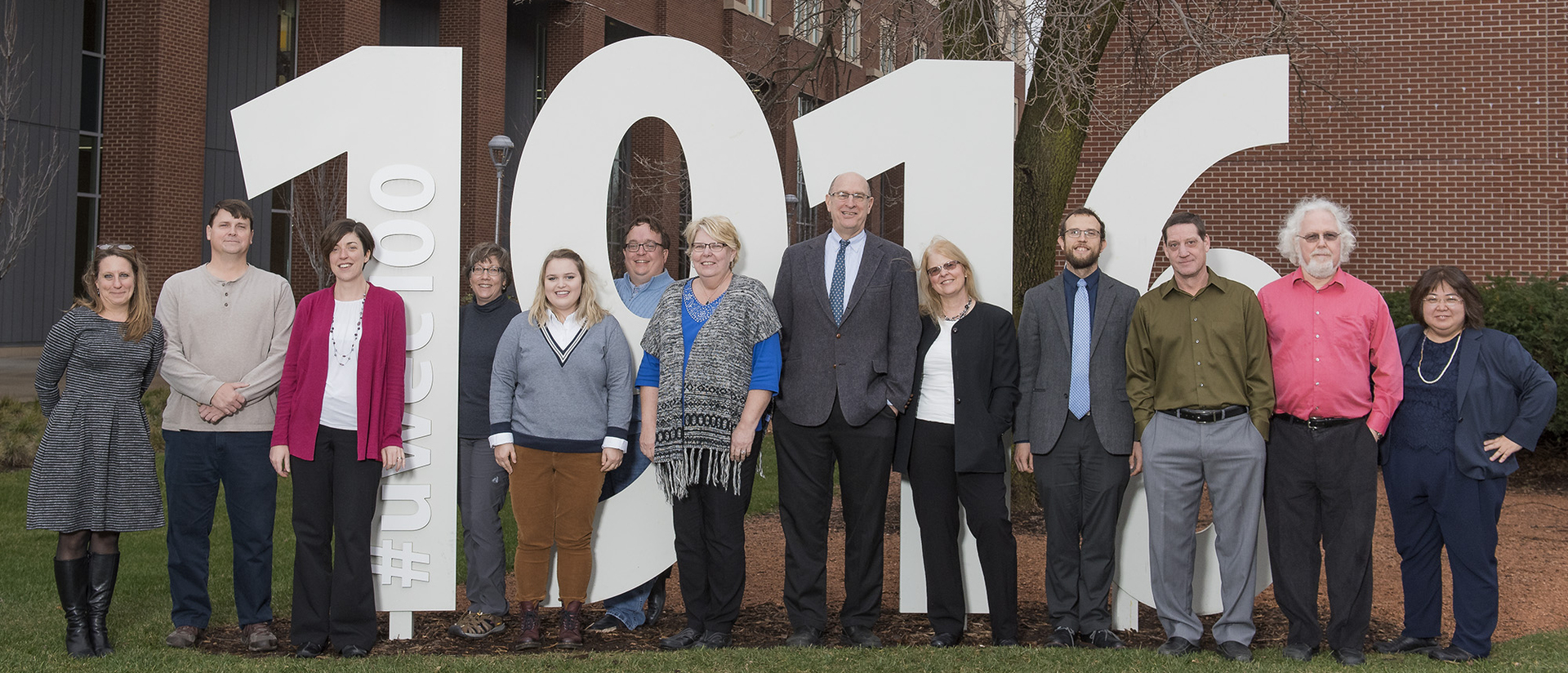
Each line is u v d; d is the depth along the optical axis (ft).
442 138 14.19
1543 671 11.96
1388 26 33.73
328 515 13.00
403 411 13.73
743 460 12.87
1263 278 14.87
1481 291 28.35
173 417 13.14
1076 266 13.35
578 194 14.87
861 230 13.39
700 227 12.96
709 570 13.35
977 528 13.20
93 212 61.05
